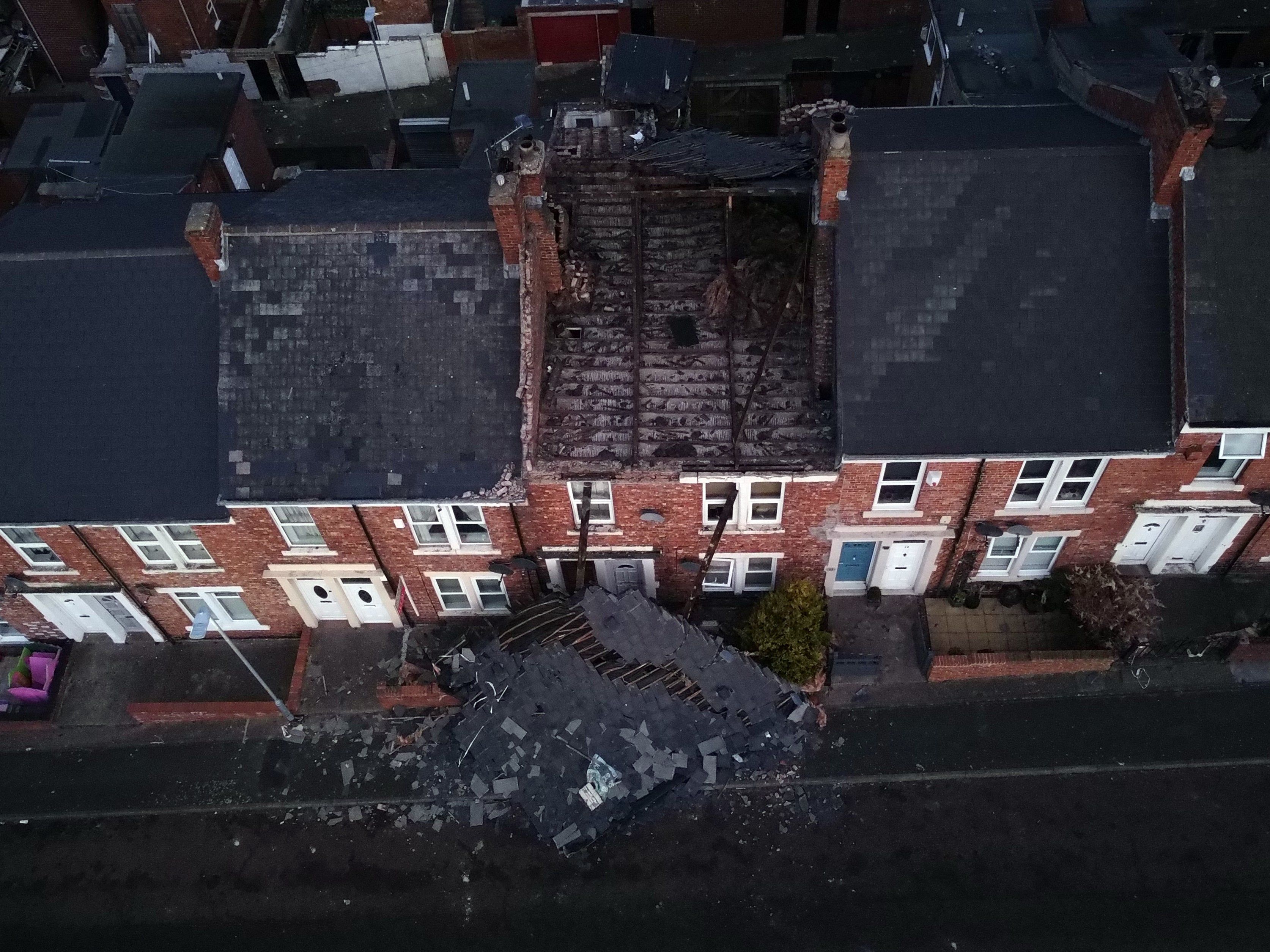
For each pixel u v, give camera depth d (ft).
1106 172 71.72
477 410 71.87
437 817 81.41
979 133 76.89
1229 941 73.77
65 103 116.47
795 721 83.25
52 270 75.05
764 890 77.36
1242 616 86.79
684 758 81.15
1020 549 84.02
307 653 89.61
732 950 75.15
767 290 79.05
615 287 80.43
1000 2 99.60
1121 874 76.79
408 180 82.12
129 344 74.49
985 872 77.41
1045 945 74.18
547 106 125.80
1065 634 86.79
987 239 72.02
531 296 72.38
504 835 80.33
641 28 127.44
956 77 91.15
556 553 81.82
